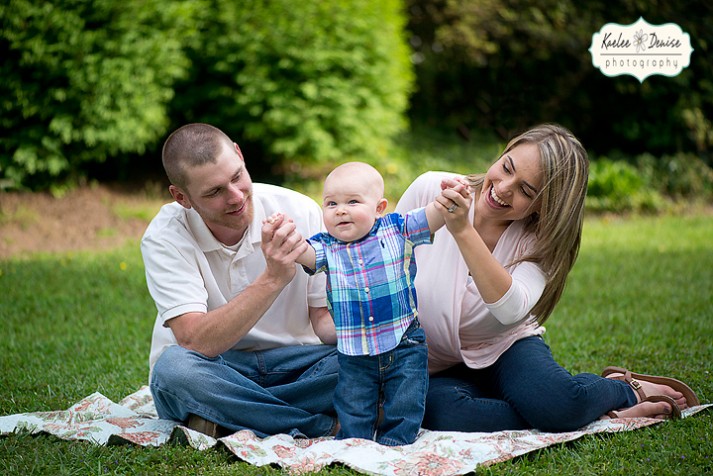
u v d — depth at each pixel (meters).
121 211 7.73
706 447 2.66
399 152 9.82
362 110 8.66
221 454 2.63
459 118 11.34
